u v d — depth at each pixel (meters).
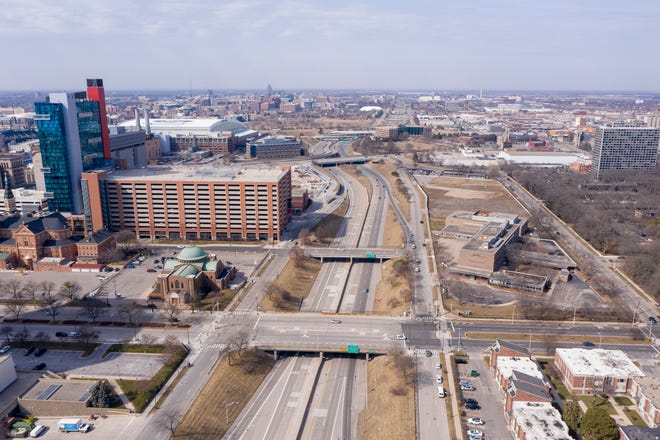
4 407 195.75
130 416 196.00
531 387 192.88
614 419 192.00
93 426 191.00
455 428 187.00
